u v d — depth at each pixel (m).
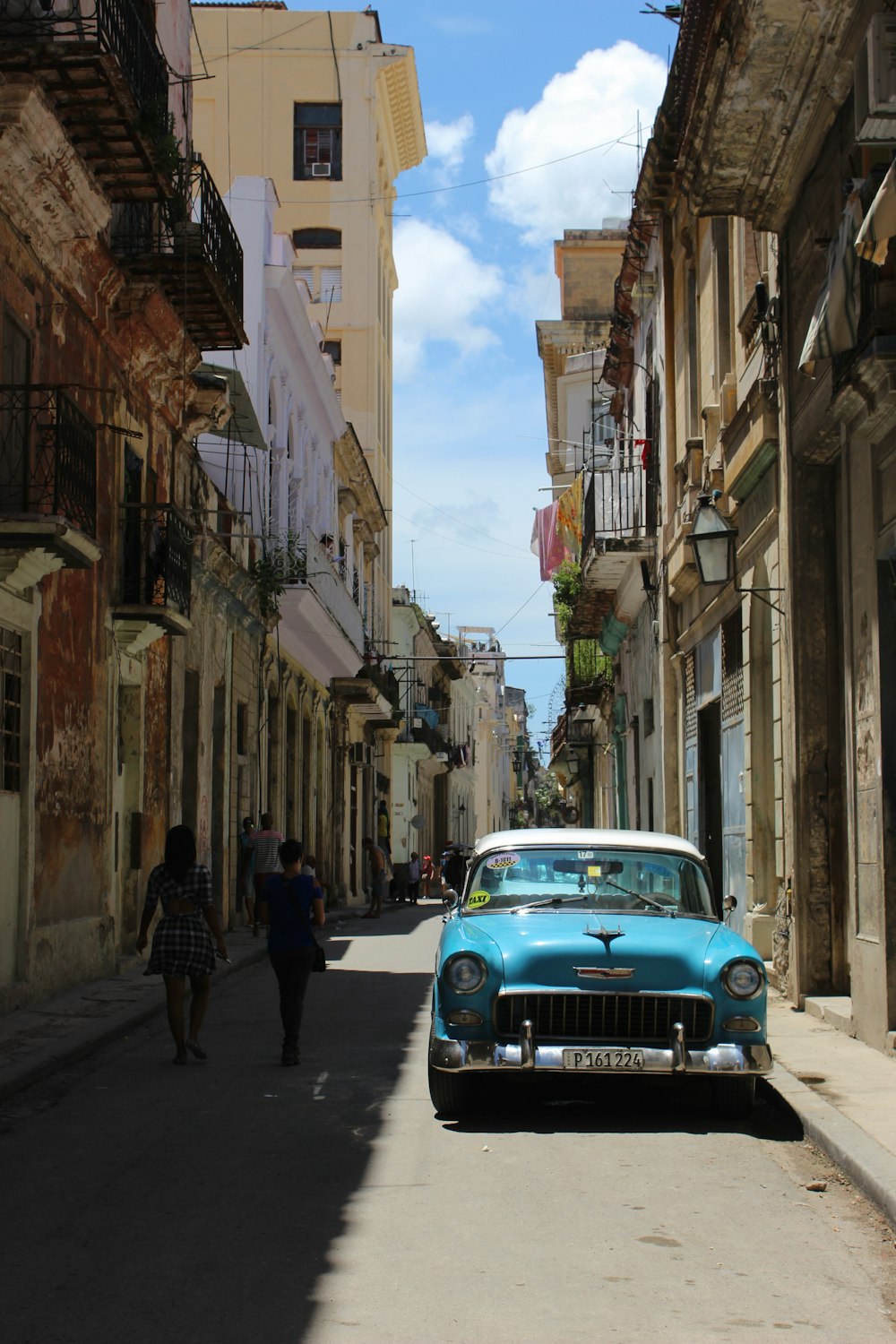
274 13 49.12
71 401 13.69
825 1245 5.98
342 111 48.91
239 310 19.52
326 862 37.53
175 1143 7.84
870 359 9.42
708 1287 5.41
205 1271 5.54
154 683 19.02
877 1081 9.00
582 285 41.41
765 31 10.71
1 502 12.67
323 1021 13.07
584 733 40.41
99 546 13.19
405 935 25.66
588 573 25.58
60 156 13.11
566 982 8.24
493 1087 9.60
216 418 21.33
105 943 16.11
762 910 15.20
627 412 28.66
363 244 49.06
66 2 14.09
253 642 27.09
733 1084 8.41
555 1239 6.01
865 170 10.61
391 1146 7.79
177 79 20.67
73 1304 5.15
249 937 23.25
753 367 15.34
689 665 20.92
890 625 10.35
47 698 14.05
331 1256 5.75
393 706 46.62
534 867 9.84
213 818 23.91
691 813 20.67
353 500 40.81
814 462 12.94
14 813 13.12
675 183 20.08
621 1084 9.71
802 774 12.87
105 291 16.06
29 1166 7.30
